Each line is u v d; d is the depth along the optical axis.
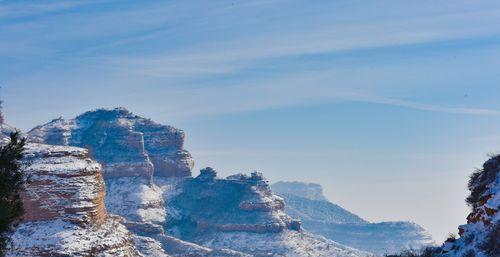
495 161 78.38
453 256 71.75
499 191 73.19
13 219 57.44
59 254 193.38
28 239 195.38
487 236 69.75
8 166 58.41
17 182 58.66
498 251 67.38
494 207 71.81
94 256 199.75
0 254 56.69
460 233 75.94
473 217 75.69
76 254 195.88
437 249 75.75
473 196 78.31
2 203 56.69
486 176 78.12
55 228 199.12
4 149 58.91
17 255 190.62
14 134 59.59
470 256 69.62
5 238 57.03
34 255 192.25
